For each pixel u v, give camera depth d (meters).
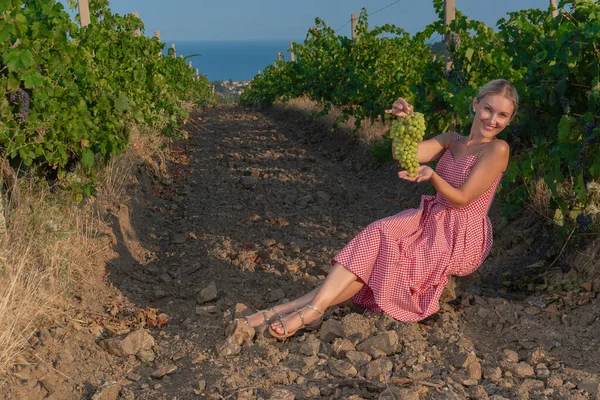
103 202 5.84
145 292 4.60
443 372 3.16
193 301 4.46
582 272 4.18
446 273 3.68
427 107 6.79
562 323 3.70
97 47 7.90
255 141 12.78
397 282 3.62
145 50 9.81
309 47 17.28
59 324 3.68
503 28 5.71
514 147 5.18
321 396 3.00
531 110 4.82
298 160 10.25
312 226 6.26
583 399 2.86
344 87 12.31
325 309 3.65
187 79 19.83
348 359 3.29
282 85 19.78
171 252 5.64
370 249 3.60
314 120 14.94
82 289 4.27
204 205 7.19
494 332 3.65
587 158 4.26
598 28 4.05
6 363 3.06
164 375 3.31
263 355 3.40
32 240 4.17
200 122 16.83
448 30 7.02
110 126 5.92
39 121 4.72
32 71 4.43
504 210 5.28
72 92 5.08
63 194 5.18
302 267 5.03
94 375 3.30
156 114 9.89
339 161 10.30
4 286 3.58
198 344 3.64
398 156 3.38
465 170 3.63
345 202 7.35
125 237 5.49
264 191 7.83
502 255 5.00
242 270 4.98
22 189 4.71
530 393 2.95
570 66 4.30
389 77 10.52
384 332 3.41
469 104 5.73
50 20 4.99
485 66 6.55
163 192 7.71
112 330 3.82
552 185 4.40
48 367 3.21
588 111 4.24
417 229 3.77
